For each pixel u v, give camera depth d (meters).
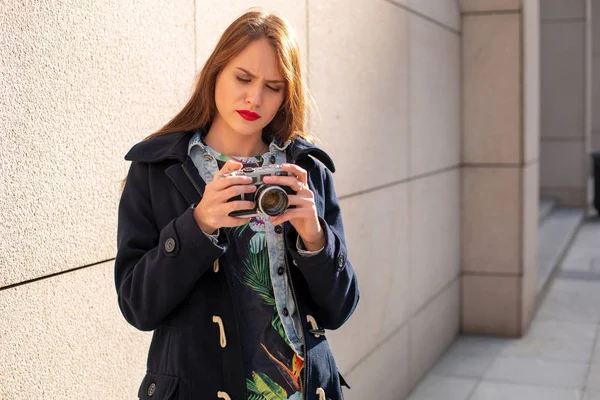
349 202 4.54
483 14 7.17
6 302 2.26
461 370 6.34
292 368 2.13
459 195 7.32
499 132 7.25
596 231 13.61
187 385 2.03
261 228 2.16
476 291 7.43
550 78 15.09
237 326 2.07
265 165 2.21
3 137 2.23
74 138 2.49
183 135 2.15
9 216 2.26
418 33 5.88
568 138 15.07
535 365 6.43
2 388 2.25
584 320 7.89
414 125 5.80
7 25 2.23
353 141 4.61
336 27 4.38
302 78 2.18
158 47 2.87
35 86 2.33
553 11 14.98
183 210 2.09
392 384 5.37
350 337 4.54
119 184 2.69
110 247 2.67
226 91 2.10
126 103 2.71
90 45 2.54
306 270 2.11
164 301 1.98
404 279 5.61
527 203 7.49
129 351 2.78
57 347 2.45
